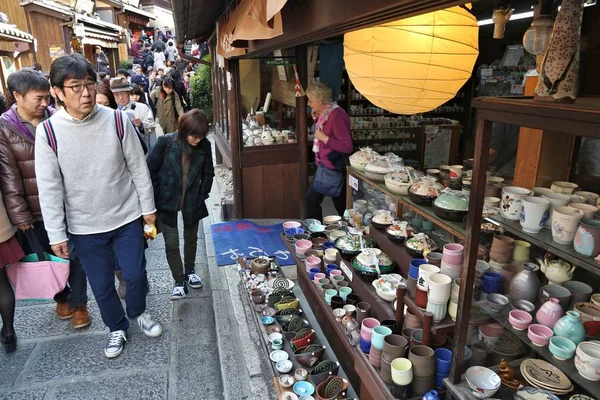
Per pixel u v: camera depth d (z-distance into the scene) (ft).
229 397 7.38
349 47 7.18
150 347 9.17
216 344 9.30
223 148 20.66
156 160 9.81
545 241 4.15
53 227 7.49
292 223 11.42
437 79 6.75
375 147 20.33
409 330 6.07
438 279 5.43
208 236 14.42
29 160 8.26
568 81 3.24
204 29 21.61
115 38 47.96
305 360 7.48
